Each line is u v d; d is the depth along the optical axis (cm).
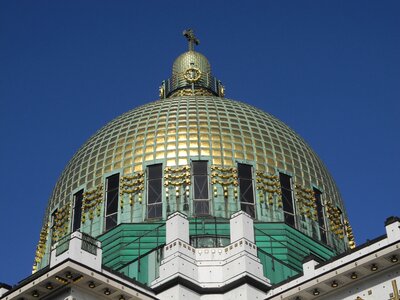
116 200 6481
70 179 6912
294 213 6500
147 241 6056
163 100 7362
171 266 5331
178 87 8119
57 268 4662
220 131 6756
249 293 5234
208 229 6100
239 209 6294
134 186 6469
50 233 6856
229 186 6397
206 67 8294
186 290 5269
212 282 5375
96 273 4756
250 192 6438
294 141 7050
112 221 6397
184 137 6681
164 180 6431
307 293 4806
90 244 4894
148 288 5194
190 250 5459
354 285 4688
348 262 4638
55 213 6875
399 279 4528
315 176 6869
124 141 6825
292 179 6675
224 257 5475
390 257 4522
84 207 6588
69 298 4675
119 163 6662
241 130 6831
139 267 5659
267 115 7288
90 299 4794
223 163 6506
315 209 6644
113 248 6103
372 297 4581
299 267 6069
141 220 6275
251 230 5562
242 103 7394
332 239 6631
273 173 6594
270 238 6119
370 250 4672
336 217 6806
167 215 6253
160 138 6712
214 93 8169
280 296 4894
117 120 7231
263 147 6744
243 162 6562
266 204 6391
